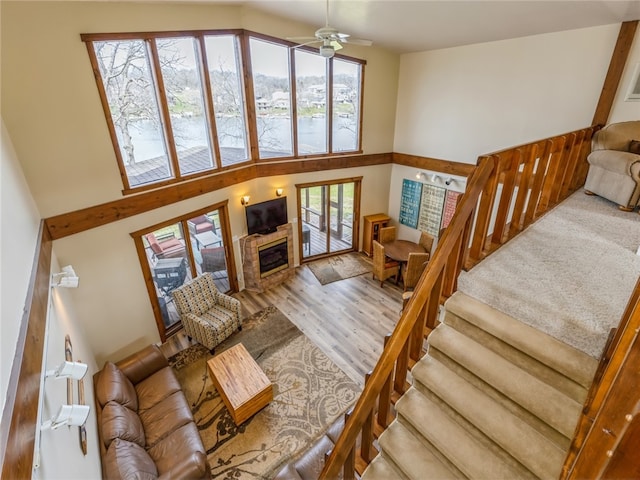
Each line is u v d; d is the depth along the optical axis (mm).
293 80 6539
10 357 1685
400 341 1830
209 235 6273
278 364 5016
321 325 5879
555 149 3305
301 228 7715
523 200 2914
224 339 5359
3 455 1183
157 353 4363
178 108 5062
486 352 2012
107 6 3936
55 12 3572
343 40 3912
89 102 4016
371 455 2158
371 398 1833
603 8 4004
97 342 4637
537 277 2318
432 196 7922
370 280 7426
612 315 1910
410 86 7668
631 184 3607
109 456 2949
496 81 6137
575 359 1723
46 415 1964
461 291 2299
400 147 8305
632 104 4629
